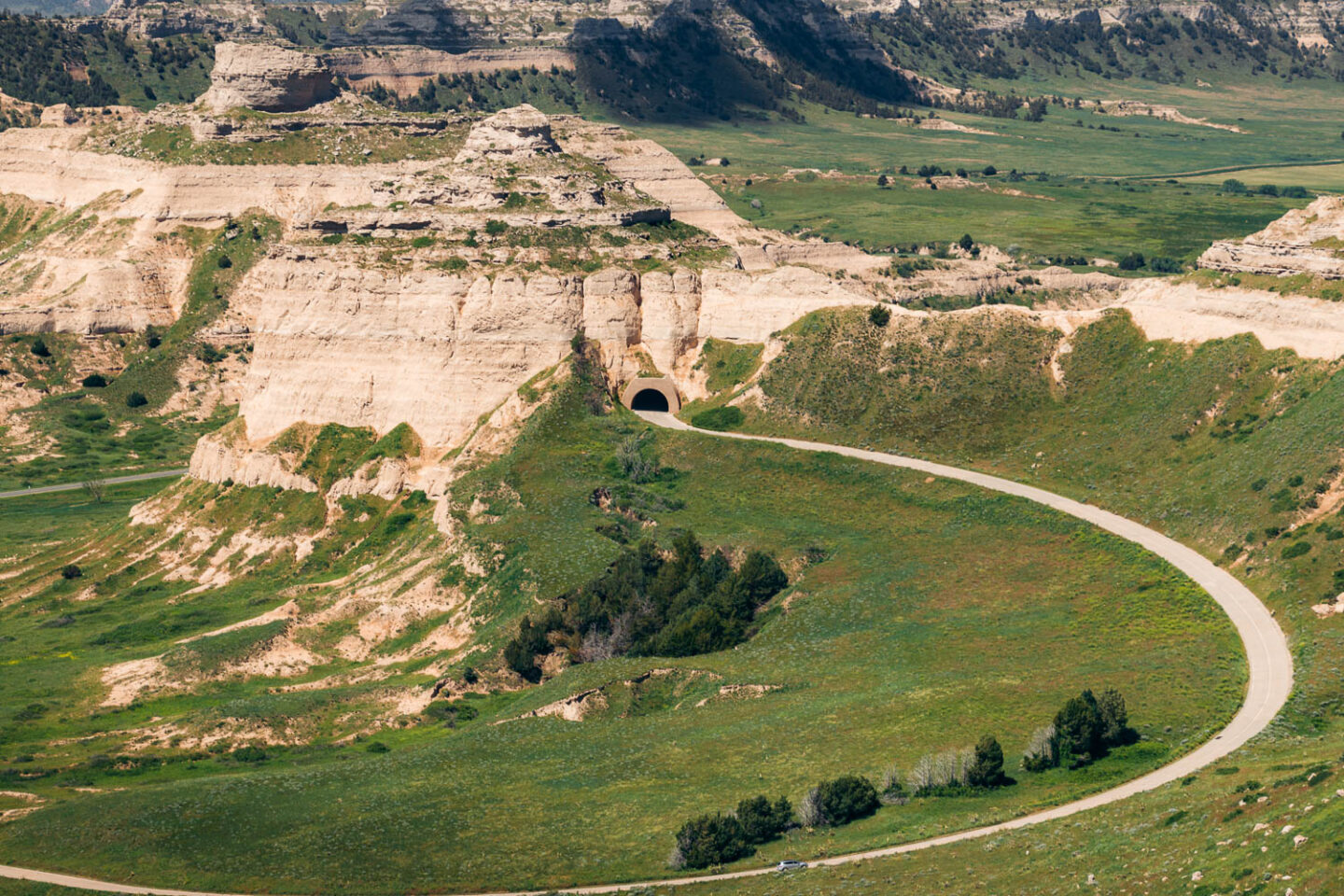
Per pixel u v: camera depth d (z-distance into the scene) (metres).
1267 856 86.25
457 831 115.81
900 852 103.12
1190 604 138.25
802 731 126.25
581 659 156.12
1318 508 146.00
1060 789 110.25
